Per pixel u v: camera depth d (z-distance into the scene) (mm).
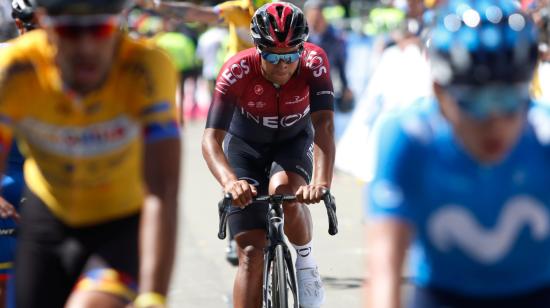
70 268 9867
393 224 7477
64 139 9242
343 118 46188
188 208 29312
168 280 8469
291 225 15211
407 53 27078
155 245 8516
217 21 24094
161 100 8859
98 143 9273
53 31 8453
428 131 7523
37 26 13531
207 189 32438
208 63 51156
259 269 14797
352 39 52219
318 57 15727
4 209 13367
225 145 16578
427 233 7707
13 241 13734
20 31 13750
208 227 26656
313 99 15625
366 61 51531
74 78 8789
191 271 21969
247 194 13867
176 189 8781
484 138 7324
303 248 15539
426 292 7965
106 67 8852
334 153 15250
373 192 7602
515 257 7688
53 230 9969
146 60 8969
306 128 16594
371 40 51188
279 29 14781
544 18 24719
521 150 7531
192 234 25828
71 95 8969
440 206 7586
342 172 35938
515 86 7176
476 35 7145
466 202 7539
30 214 10125
